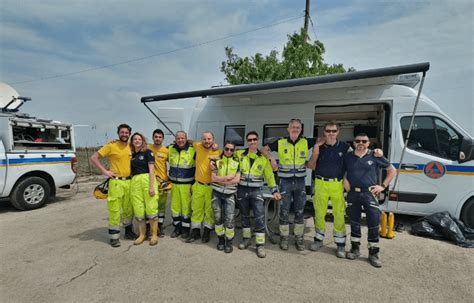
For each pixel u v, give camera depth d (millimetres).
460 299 2633
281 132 5652
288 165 3709
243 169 3656
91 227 4812
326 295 2678
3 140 5730
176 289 2777
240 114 6062
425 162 4504
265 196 3990
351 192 3471
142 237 4043
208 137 3842
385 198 4844
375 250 3314
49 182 6512
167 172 4566
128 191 3975
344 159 3572
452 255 3586
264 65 9906
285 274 3084
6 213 5785
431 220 4242
